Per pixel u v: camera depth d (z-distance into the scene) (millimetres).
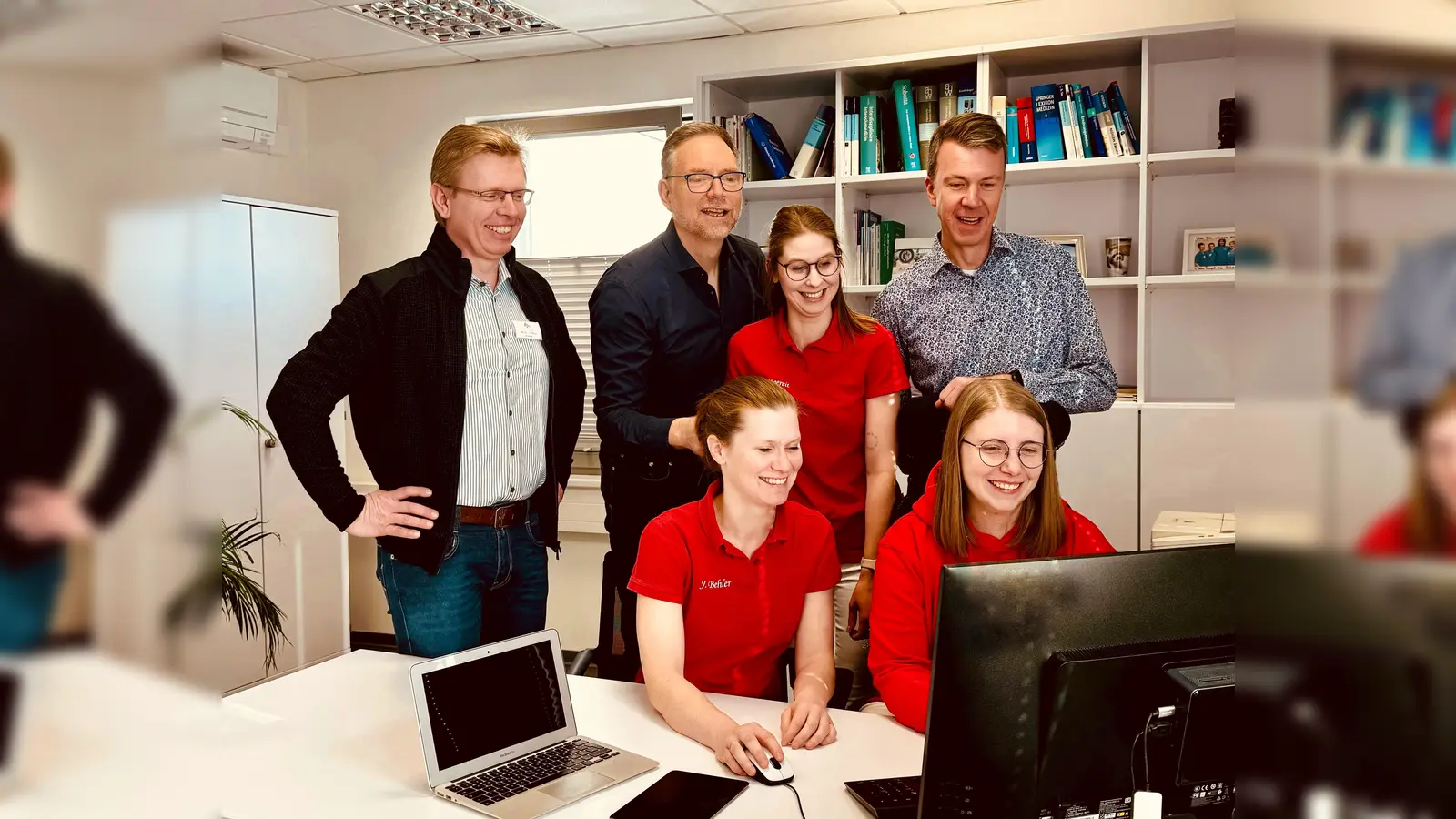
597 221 4883
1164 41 3439
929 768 1108
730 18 4062
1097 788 1097
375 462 2271
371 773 1516
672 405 2518
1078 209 3877
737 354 2359
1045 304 2549
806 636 1939
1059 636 1079
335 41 4340
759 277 2605
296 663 4344
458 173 2182
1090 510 3508
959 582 1080
